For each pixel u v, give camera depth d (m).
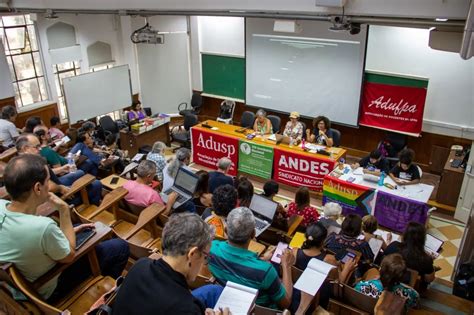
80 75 9.37
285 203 6.92
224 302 1.97
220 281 2.48
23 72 9.12
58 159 5.43
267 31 9.20
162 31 10.40
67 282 2.58
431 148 8.09
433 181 7.80
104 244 2.79
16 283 2.03
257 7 4.91
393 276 3.14
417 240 3.98
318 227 3.37
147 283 1.43
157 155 6.34
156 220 3.91
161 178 6.18
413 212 5.69
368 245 4.01
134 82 11.09
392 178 6.16
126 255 2.87
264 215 4.65
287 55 9.12
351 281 3.59
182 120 11.33
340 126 9.09
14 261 2.07
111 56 10.68
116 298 1.49
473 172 6.18
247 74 9.91
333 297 3.29
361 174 6.43
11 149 4.95
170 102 11.24
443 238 6.17
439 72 7.57
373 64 8.20
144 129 8.76
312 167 6.86
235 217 2.43
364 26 7.91
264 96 9.85
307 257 3.39
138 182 4.45
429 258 3.99
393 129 8.30
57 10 7.06
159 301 1.38
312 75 8.95
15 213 2.07
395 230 5.96
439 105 7.76
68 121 9.35
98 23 10.09
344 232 4.03
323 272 2.89
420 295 4.29
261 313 2.30
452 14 3.64
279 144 7.32
